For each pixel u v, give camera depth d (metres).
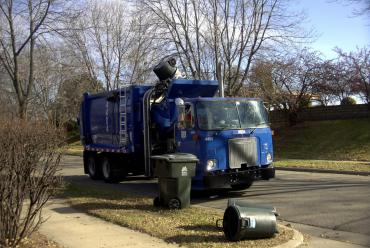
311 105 37.22
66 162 28.23
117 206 10.99
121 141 16.12
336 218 9.43
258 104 13.19
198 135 12.10
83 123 19.31
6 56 26.09
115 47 39.72
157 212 10.11
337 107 33.47
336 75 33.44
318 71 33.66
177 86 14.39
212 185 11.93
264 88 30.23
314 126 33.16
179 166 10.41
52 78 36.50
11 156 7.19
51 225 9.05
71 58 38.09
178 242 7.48
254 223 7.34
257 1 26.48
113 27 39.69
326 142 29.44
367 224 8.85
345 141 28.61
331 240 7.77
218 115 12.35
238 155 12.37
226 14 26.64
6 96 31.08
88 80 39.19
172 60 15.11
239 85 27.05
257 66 28.59
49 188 7.96
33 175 7.46
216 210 10.74
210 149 12.02
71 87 38.31
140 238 7.86
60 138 10.34
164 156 10.55
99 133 18.17
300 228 8.73
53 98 35.50
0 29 25.69
